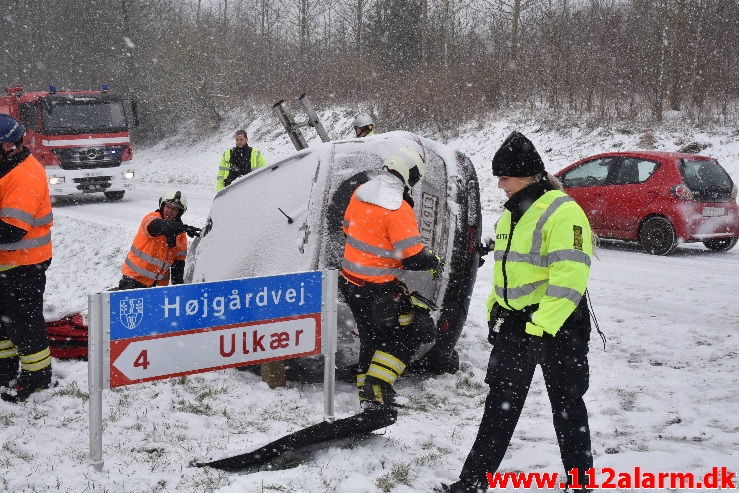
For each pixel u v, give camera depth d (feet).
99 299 11.96
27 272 16.40
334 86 94.68
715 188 36.68
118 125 65.57
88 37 130.82
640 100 66.95
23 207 15.87
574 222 10.59
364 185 15.57
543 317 10.34
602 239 40.47
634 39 69.51
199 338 12.91
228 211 20.11
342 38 108.06
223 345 13.16
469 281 17.80
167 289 12.52
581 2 77.20
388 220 14.99
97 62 129.49
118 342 12.20
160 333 12.52
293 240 17.52
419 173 15.43
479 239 18.07
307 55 109.70
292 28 114.73
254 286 13.47
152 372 12.51
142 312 12.34
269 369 17.92
